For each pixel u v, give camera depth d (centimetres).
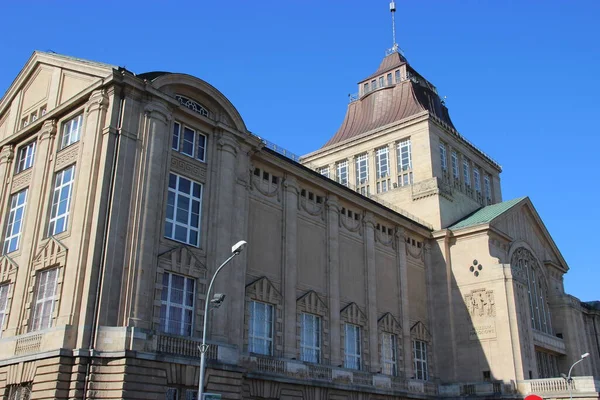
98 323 2725
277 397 3516
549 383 4503
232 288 3350
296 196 4159
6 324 3173
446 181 6250
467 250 5259
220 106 3584
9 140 3741
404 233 5159
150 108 3188
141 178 3058
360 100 7425
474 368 4897
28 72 3925
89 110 3194
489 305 4962
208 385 2944
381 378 4328
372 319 4494
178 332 3036
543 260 6125
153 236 3012
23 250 3266
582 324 6038
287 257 3925
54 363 2645
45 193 3328
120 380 2619
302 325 3934
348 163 6875
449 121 7219
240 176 3619
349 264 4491
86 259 2862
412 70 7281
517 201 5881
